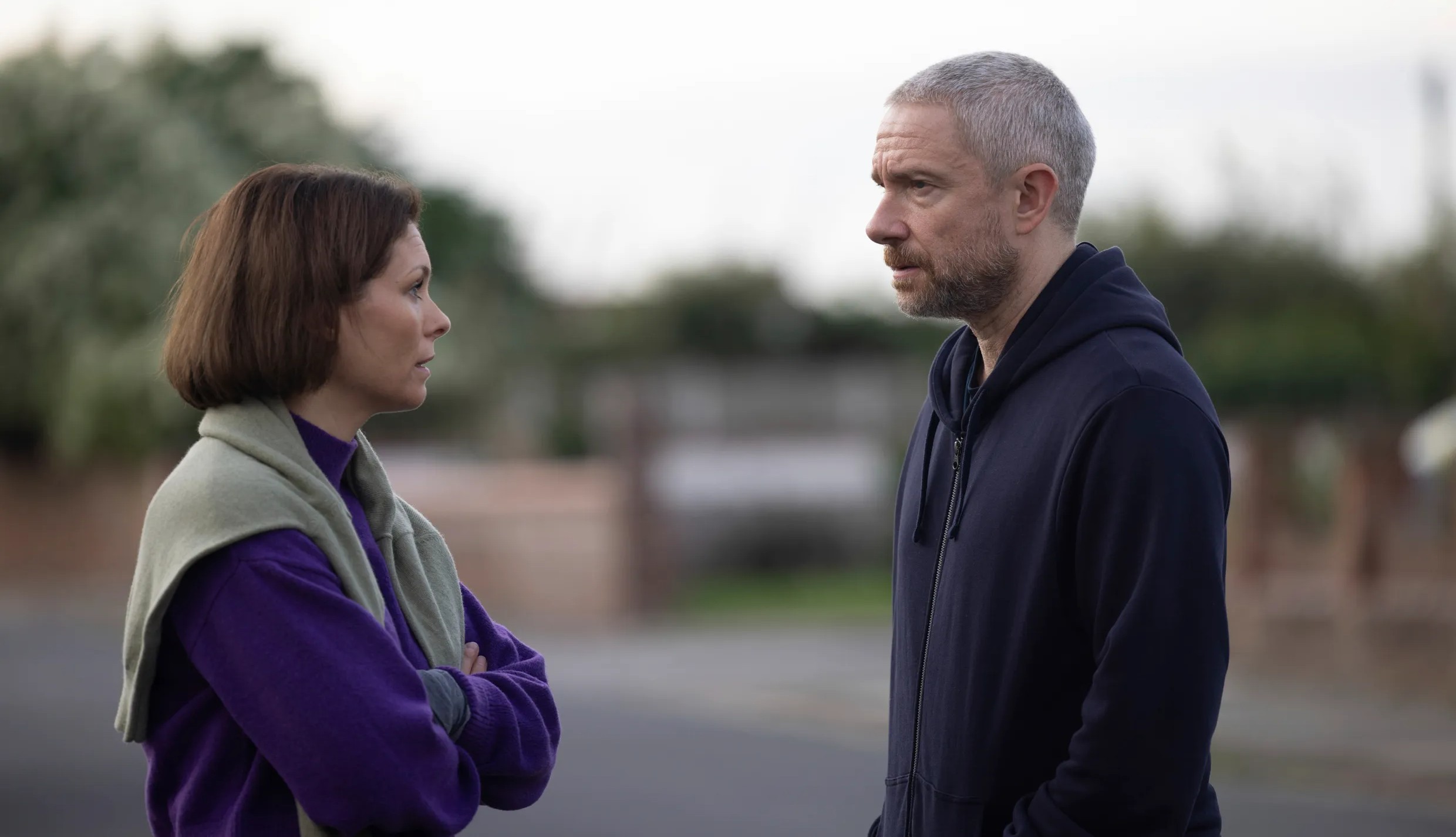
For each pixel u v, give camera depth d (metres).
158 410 25.30
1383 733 13.79
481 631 3.48
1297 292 33.50
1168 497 3.06
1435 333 30.91
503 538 27.02
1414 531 16.66
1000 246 3.40
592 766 12.89
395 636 3.06
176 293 3.16
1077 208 3.51
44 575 33.53
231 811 2.89
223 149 23.64
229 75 25.06
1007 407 3.41
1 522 33.78
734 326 41.38
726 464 31.41
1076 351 3.33
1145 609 3.03
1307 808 10.93
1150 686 3.00
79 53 19.92
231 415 3.03
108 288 19.64
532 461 38.03
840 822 10.40
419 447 37.72
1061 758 3.26
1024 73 3.44
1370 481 16.72
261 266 3.00
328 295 3.01
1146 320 3.36
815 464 32.06
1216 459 3.16
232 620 2.82
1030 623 3.24
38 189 19.23
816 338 41.25
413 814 2.85
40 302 20.06
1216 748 13.30
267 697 2.79
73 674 19.06
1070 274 3.42
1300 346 29.83
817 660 20.48
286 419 3.05
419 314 3.12
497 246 39.75
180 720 2.94
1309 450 17.80
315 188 3.06
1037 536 3.25
